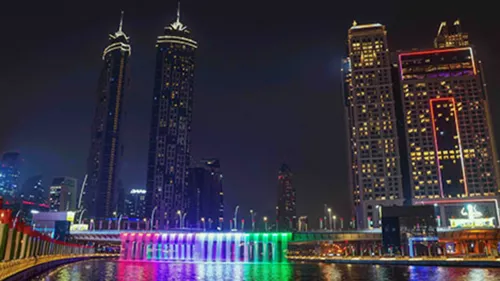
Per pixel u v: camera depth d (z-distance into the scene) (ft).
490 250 587.27
